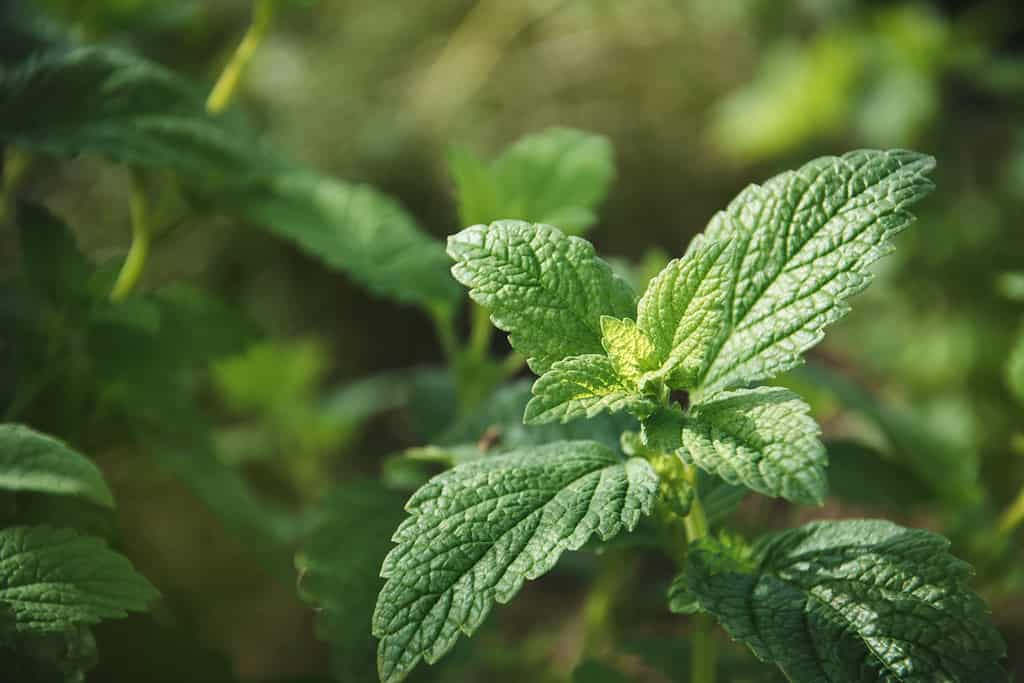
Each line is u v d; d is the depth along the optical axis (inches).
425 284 21.2
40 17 22.4
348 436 31.3
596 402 16.7
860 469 21.1
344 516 19.6
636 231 43.2
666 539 18.2
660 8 48.2
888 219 16.7
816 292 16.7
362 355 39.7
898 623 16.3
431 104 43.8
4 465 17.1
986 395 33.7
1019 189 39.1
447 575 16.2
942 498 21.1
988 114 45.5
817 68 43.3
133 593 17.1
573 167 21.5
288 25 45.1
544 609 31.3
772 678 17.8
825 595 16.6
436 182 41.8
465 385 21.5
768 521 30.7
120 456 24.9
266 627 30.2
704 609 16.6
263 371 28.9
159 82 20.5
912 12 45.5
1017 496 29.5
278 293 39.3
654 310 16.8
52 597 16.9
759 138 43.9
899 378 35.7
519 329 16.9
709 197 44.0
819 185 17.0
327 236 21.5
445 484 16.6
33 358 20.5
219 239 38.5
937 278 36.9
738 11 48.1
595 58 46.4
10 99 19.9
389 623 16.1
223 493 22.0
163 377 21.6
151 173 23.4
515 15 47.1
